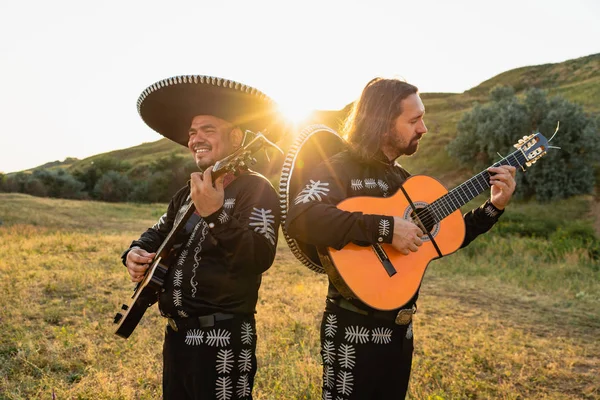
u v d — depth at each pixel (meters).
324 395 2.32
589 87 56.41
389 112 2.32
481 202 28.06
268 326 5.89
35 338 4.99
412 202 2.45
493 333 6.38
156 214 31.28
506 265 12.22
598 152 32.12
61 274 8.09
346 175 2.32
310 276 9.65
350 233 2.15
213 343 2.14
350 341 2.24
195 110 2.38
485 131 36.91
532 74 84.94
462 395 4.33
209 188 1.94
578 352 5.83
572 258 13.09
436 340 5.91
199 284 2.16
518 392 4.52
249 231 2.05
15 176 59.50
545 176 31.50
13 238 13.52
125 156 103.88
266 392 4.04
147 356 4.65
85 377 4.15
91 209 31.84
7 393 3.73
